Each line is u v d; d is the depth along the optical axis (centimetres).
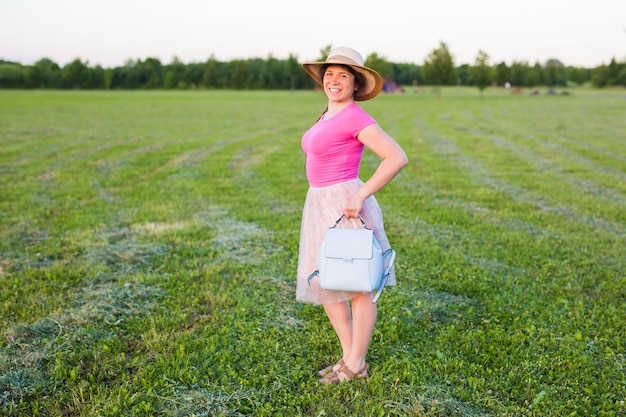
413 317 437
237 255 598
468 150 1542
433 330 419
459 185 1025
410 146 1638
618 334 406
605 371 356
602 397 326
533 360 370
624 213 804
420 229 708
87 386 336
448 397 326
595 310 447
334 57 312
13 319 427
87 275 527
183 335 398
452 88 8981
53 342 390
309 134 325
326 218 323
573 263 573
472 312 447
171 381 340
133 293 486
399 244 635
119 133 1944
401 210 819
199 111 3222
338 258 296
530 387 338
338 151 317
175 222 737
